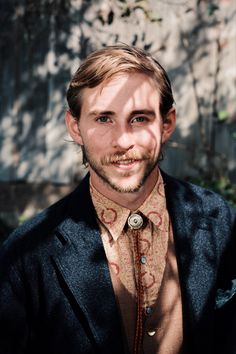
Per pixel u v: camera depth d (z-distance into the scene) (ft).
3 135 17.97
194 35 17.37
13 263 5.56
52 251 5.57
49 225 5.70
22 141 17.95
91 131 5.28
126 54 5.25
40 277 5.56
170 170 17.93
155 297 5.61
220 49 17.46
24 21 17.39
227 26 17.35
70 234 5.63
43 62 17.62
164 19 17.25
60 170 17.95
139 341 5.54
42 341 5.67
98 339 5.44
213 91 17.63
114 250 5.63
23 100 17.84
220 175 17.88
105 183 5.37
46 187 18.02
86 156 5.41
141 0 15.12
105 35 16.97
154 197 5.66
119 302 5.55
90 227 5.65
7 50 17.62
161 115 5.43
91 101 5.23
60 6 17.11
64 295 5.53
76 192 5.88
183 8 17.22
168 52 17.40
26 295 5.59
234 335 5.64
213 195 6.20
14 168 18.01
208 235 5.88
